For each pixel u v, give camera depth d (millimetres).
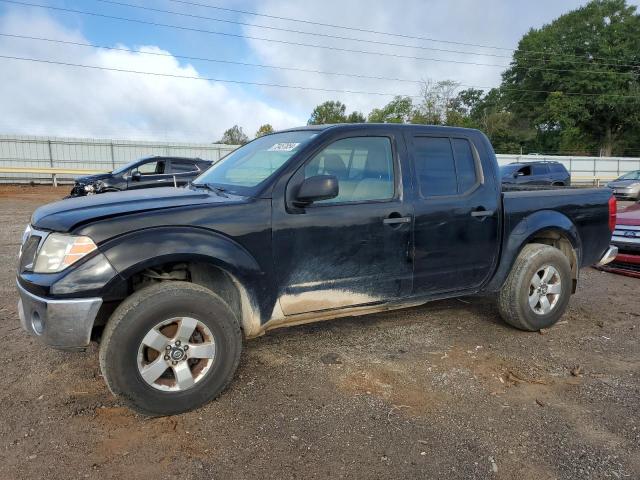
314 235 3543
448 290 4297
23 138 28984
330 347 4254
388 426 3037
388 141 3973
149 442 2848
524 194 4672
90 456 2705
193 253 3068
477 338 4535
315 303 3648
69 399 3311
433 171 4152
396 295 4004
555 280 4711
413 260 3990
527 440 2912
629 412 3246
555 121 56188
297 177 3525
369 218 3746
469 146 4395
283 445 2828
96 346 4141
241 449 2787
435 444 2855
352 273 3740
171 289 3053
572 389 3562
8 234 10172
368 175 3844
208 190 3844
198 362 3223
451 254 4176
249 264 3307
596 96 54062
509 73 63344
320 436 2920
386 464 2666
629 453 2795
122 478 2533
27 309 3051
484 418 3148
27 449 2756
